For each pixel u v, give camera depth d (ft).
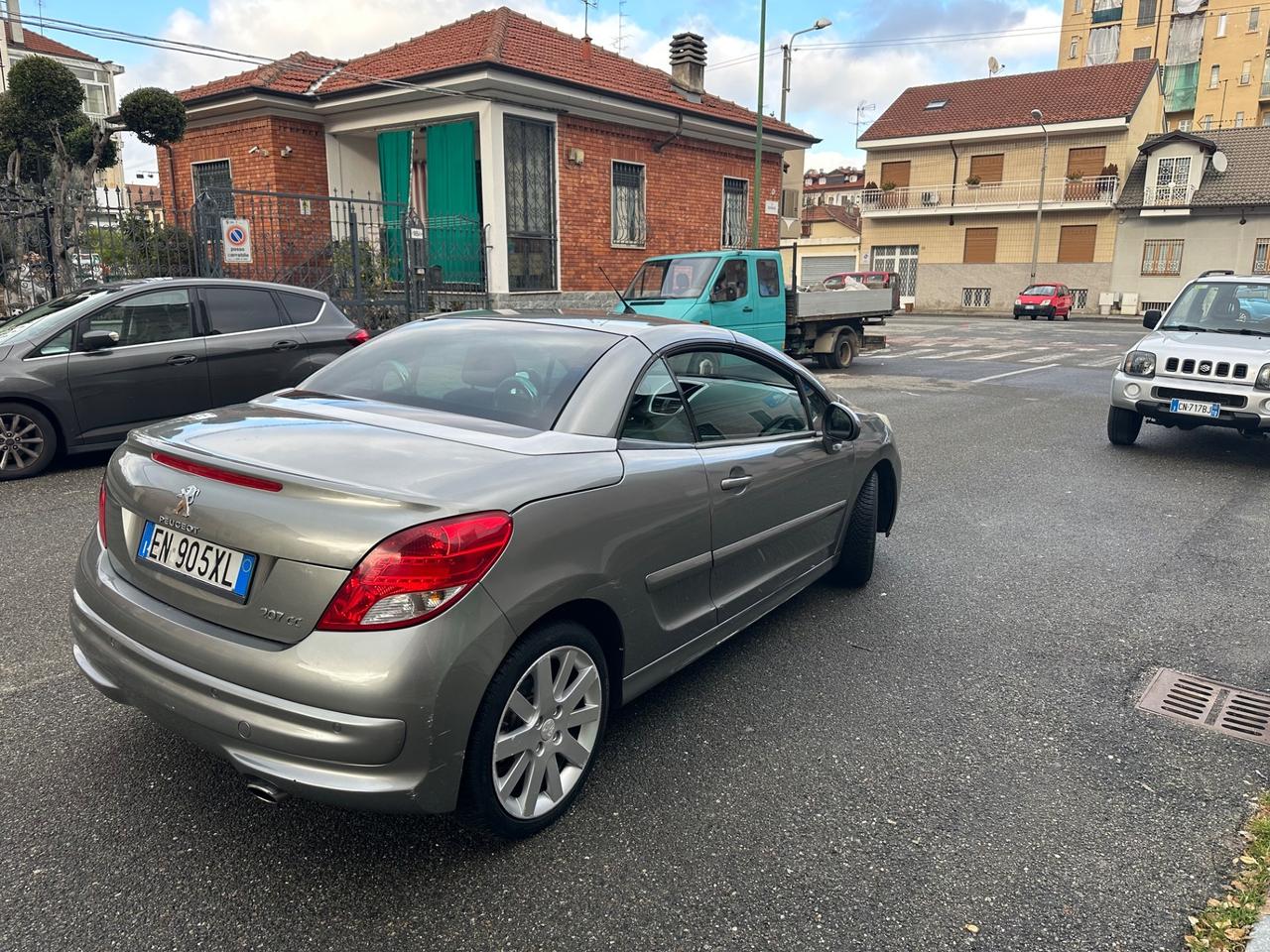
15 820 8.91
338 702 7.20
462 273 49.73
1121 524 20.88
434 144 50.78
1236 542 19.48
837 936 7.67
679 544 10.30
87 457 25.41
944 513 21.68
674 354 11.25
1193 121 197.26
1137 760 10.67
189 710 7.79
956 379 50.16
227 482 8.06
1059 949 7.57
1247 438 32.30
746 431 12.38
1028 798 9.82
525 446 8.96
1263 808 9.58
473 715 7.77
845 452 14.70
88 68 153.89
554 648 8.66
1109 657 13.55
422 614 7.37
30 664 12.37
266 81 51.06
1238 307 29.66
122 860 8.37
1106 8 203.31
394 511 7.44
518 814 8.59
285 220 51.39
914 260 156.04
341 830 8.93
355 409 10.06
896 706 11.91
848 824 9.28
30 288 36.22
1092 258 140.05
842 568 16.02
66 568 16.19
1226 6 189.57
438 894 8.04
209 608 7.92
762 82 64.54
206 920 7.63
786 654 13.53
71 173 44.42
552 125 50.70
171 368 24.36
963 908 8.05
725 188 65.00
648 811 9.41
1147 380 28.12
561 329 11.33
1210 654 13.74
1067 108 140.36
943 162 150.71
